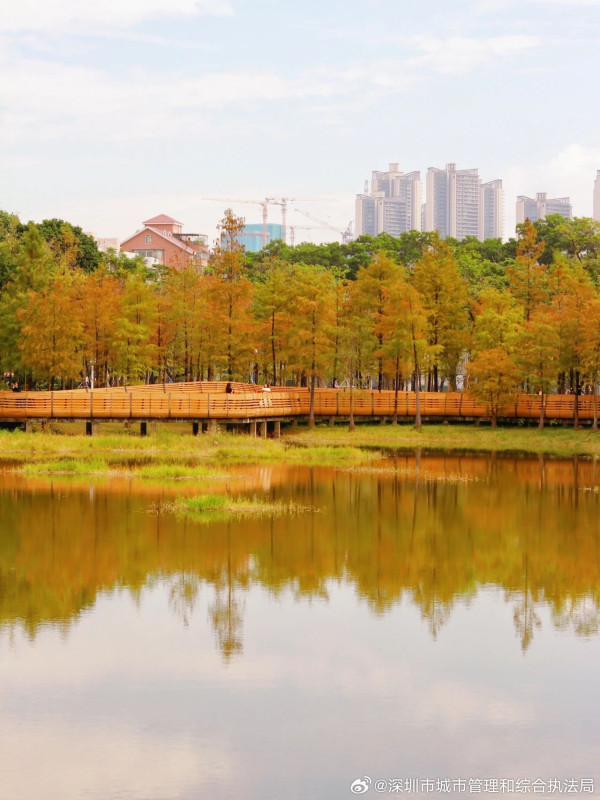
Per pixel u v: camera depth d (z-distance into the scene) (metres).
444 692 23.94
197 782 19.66
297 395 83.62
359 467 62.00
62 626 28.28
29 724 21.97
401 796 19.27
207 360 85.75
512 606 30.72
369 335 80.88
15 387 79.06
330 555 37.06
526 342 81.31
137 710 22.70
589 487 55.00
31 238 82.94
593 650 26.78
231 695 23.64
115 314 83.25
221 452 66.31
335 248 149.25
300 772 20.03
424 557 37.00
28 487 51.22
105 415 71.38
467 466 64.25
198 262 118.31
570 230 117.31
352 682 24.44
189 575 33.91
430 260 89.25
